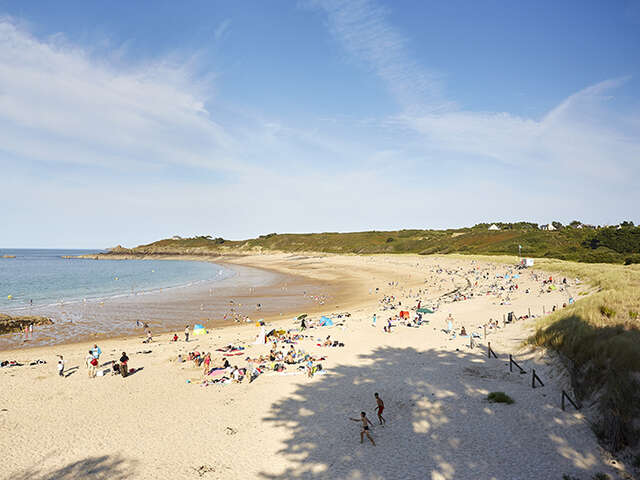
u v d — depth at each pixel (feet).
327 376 78.69
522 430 50.31
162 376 81.66
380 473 44.45
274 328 132.67
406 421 56.85
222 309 180.96
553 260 278.05
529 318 112.27
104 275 391.24
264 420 59.88
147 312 172.45
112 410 64.69
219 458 49.26
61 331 135.54
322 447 51.08
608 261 278.87
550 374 64.34
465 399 61.87
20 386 76.18
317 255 636.48
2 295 235.20
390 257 474.08
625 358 51.70
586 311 78.02
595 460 42.42
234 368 79.15
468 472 43.09
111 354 99.81
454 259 377.91
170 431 56.90
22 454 50.96
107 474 46.14
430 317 134.00
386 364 84.28
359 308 174.19
